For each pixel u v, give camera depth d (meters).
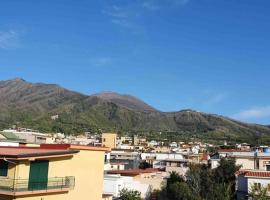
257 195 53.62
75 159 40.62
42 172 36.75
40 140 97.25
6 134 75.06
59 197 38.38
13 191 33.62
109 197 53.72
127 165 117.12
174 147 196.75
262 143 183.50
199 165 86.00
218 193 63.09
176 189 68.31
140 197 65.31
